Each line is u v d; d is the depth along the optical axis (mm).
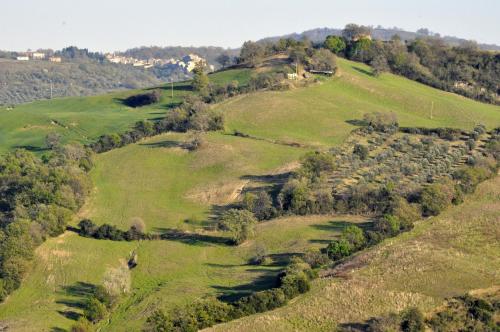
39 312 167500
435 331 142375
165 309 160250
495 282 160750
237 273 184000
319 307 151375
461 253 177250
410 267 167375
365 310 148750
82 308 169875
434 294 154625
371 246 187125
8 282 177250
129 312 164875
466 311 148000
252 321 147125
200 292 171750
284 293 155750
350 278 164250
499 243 184750
